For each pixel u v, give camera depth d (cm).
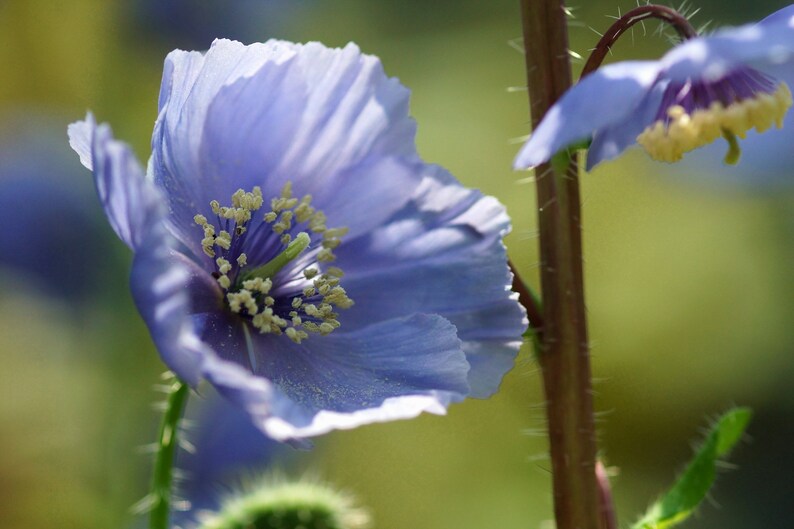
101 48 75
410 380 46
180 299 43
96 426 67
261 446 64
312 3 92
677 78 44
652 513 46
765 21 44
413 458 94
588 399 46
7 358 69
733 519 99
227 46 46
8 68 75
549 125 44
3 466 66
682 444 103
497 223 47
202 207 48
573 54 45
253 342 47
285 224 48
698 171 105
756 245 105
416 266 47
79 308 69
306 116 47
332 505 52
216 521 51
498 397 95
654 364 105
